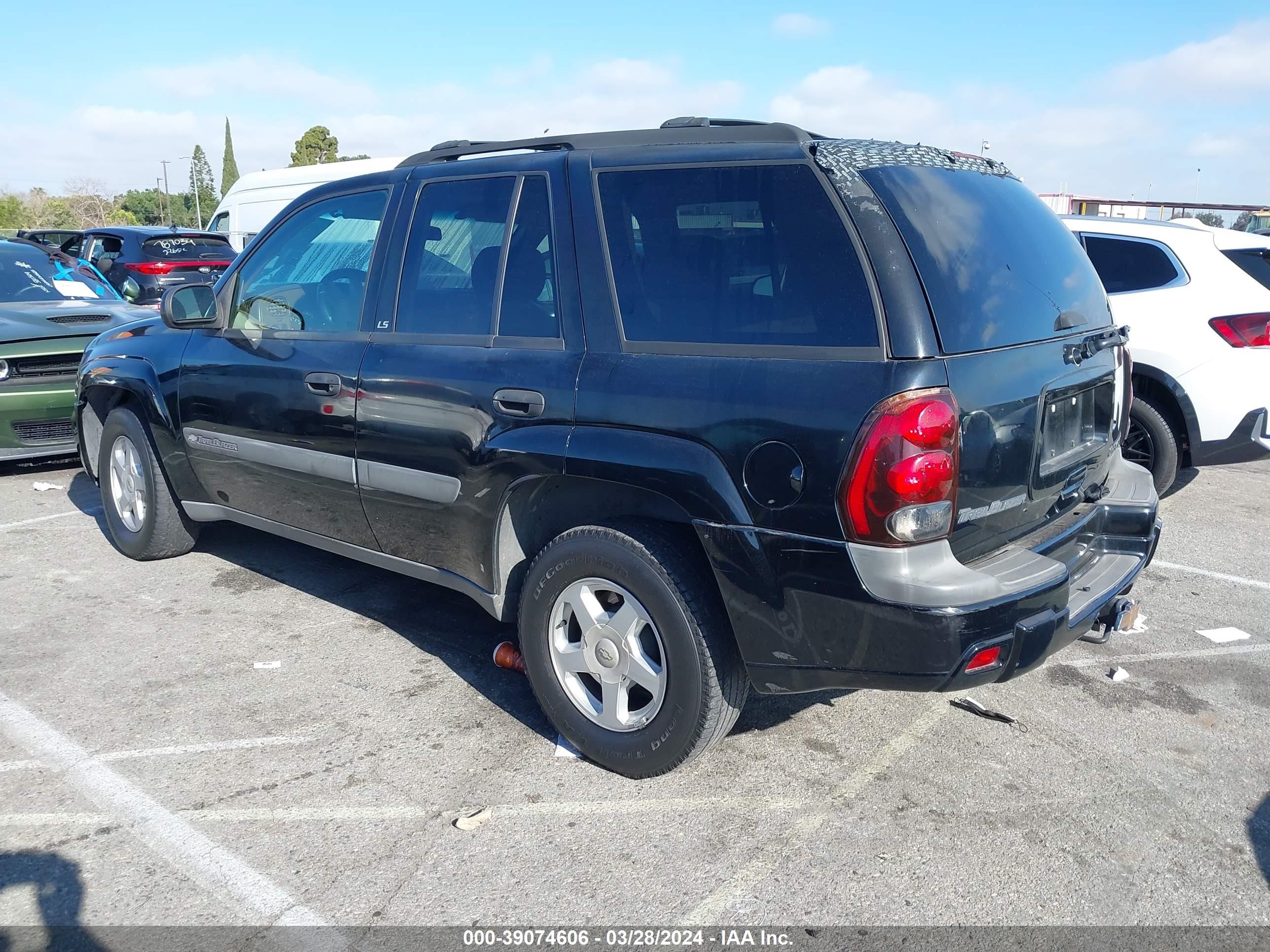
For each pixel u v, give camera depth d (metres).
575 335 3.22
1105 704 3.84
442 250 3.69
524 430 3.25
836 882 2.74
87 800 3.09
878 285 2.66
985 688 3.95
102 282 8.91
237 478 4.55
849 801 3.13
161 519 5.11
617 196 3.22
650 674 3.12
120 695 3.79
